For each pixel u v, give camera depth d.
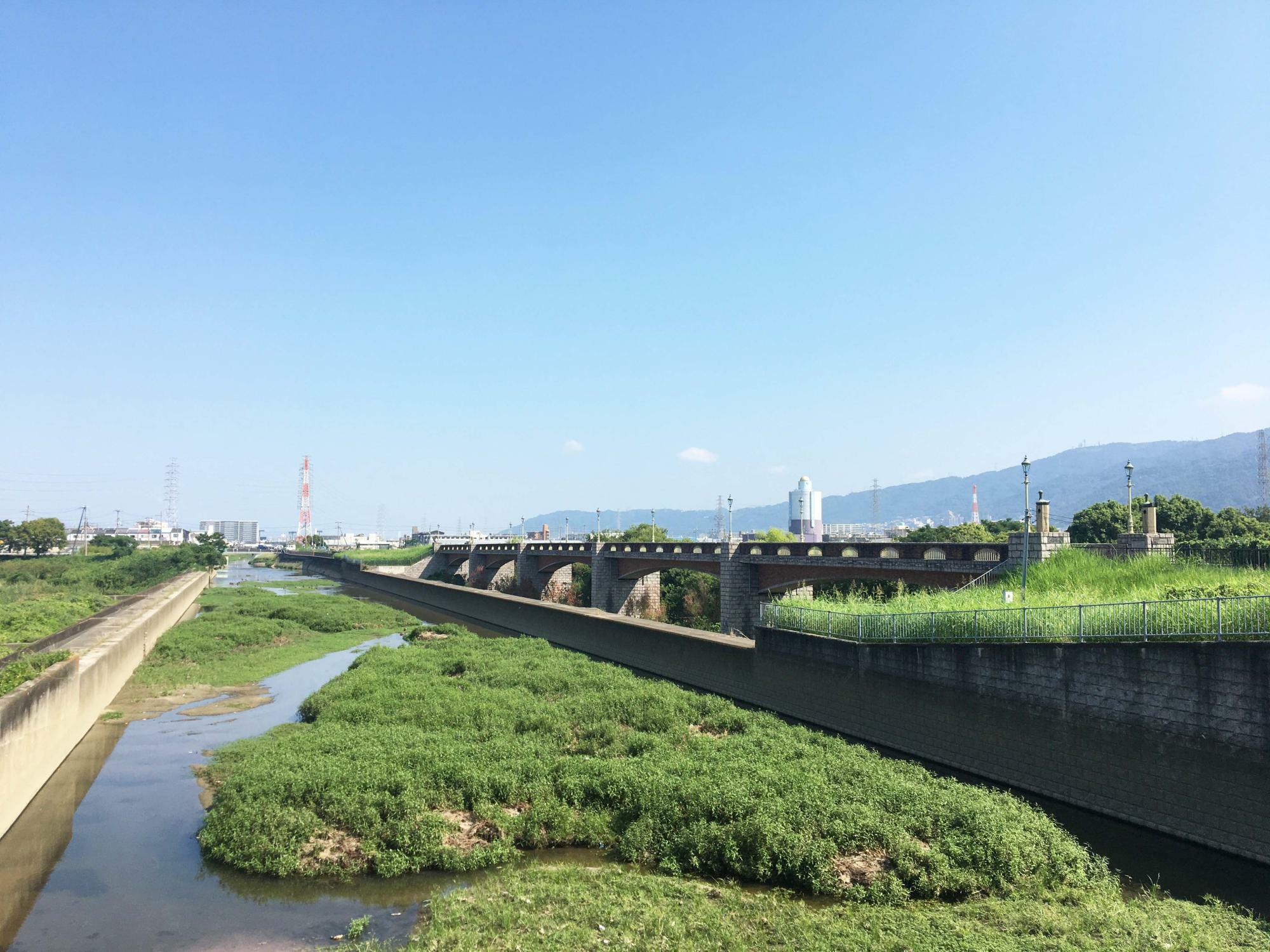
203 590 111.44
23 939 16.52
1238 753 19.92
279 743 27.92
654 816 21.00
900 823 19.55
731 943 14.88
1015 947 14.36
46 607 60.47
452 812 22.17
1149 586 29.19
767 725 30.20
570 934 15.30
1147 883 18.80
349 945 15.84
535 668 42.00
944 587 41.69
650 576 78.56
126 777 27.61
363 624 70.50
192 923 17.16
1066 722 24.20
